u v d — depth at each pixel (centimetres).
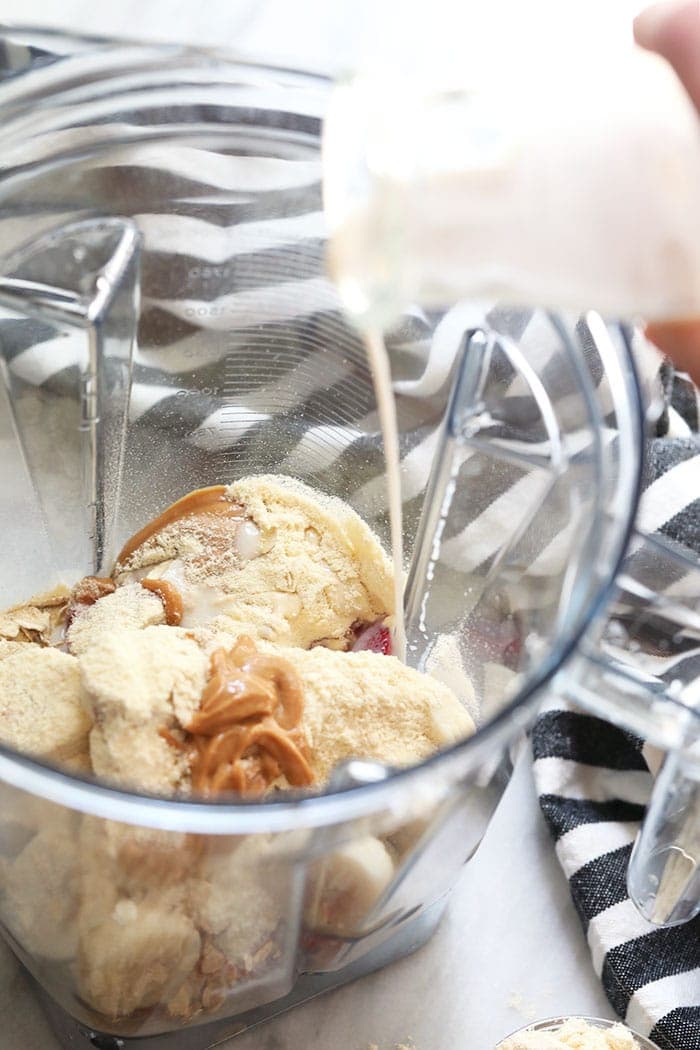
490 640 59
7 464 63
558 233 48
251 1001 59
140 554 64
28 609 63
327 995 63
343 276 49
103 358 59
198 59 57
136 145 58
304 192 59
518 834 67
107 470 63
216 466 67
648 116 48
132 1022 57
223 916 53
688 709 52
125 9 74
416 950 64
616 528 51
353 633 64
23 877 53
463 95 49
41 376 60
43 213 58
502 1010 63
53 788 48
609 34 79
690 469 66
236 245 60
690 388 70
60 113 57
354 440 65
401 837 53
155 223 60
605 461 52
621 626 58
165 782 52
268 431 66
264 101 58
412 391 61
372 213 48
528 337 54
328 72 57
